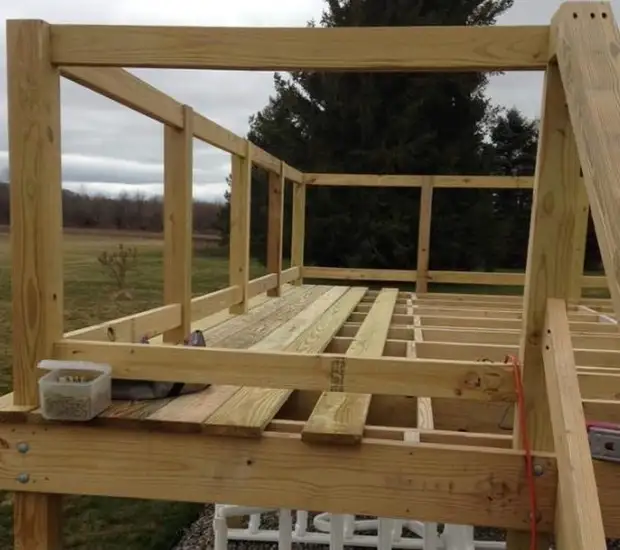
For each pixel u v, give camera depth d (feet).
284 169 16.85
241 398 6.53
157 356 5.98
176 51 5.59
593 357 8.64
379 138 39.42
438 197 39.19
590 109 3.97
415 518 5.49
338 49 5.44
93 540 12.61
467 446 5.56
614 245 3.39
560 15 4.73
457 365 5.62
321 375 5.78
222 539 10.27
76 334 6.46
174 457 5.75
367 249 38.37
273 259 16.35
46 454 5.88
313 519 12.84
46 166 5.75
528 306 5.45
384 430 5.86
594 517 4.08
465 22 40.57
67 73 5.91
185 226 9.30
